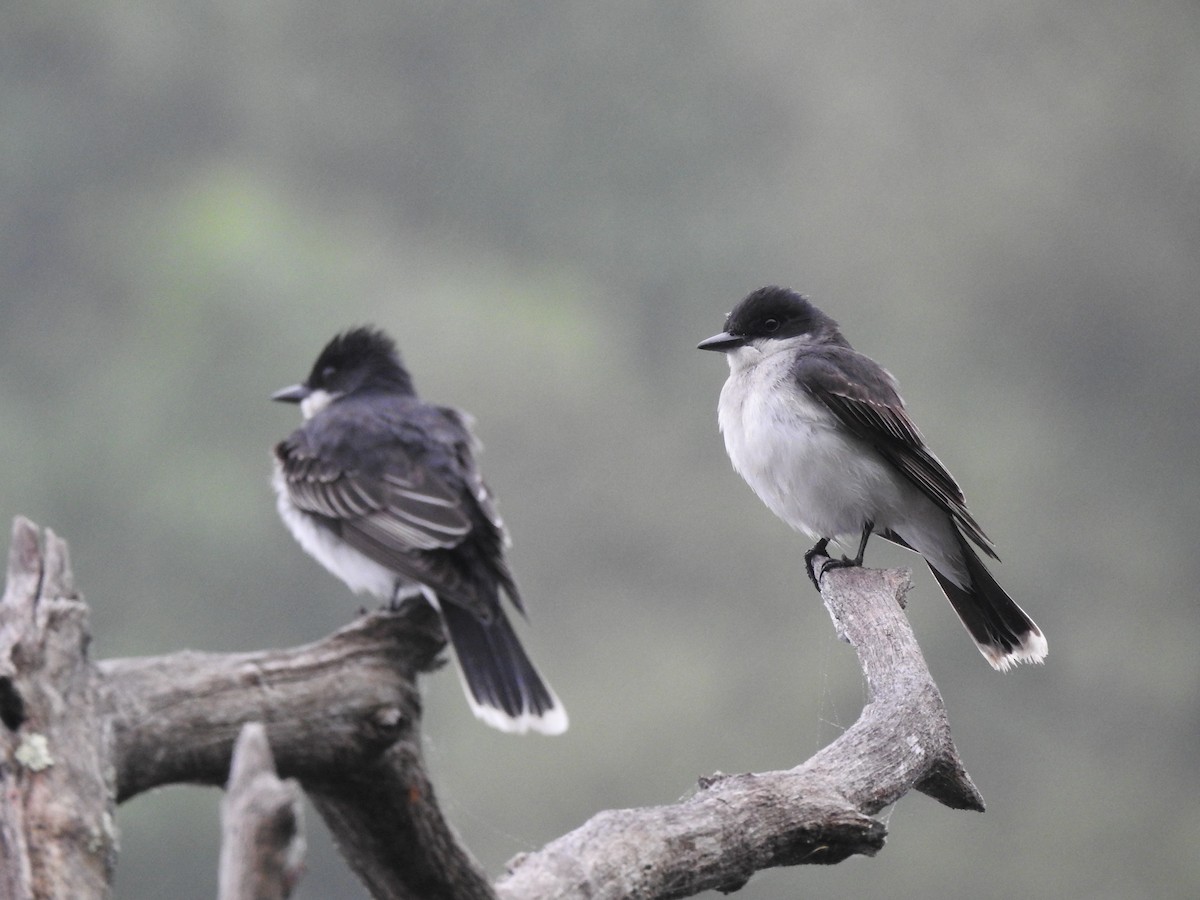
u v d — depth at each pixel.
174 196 32.34
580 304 29.52
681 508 23.59
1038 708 21.31
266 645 20.86
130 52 34.94
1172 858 20.05
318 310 25.30
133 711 3.37
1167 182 31.67
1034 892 19.50
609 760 18.03
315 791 3.69
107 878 3.25
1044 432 27.58
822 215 32.34
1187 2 33.75
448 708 17.03
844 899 16.86
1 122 32.88
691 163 34.25
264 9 36.69
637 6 36.78
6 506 22.05
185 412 24.02
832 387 7.14
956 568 7.19
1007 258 30.59
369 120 37.22
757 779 4.64
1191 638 23.78
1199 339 29.41
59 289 30.33
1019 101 33.28
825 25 35.81
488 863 16.58
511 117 36.53
